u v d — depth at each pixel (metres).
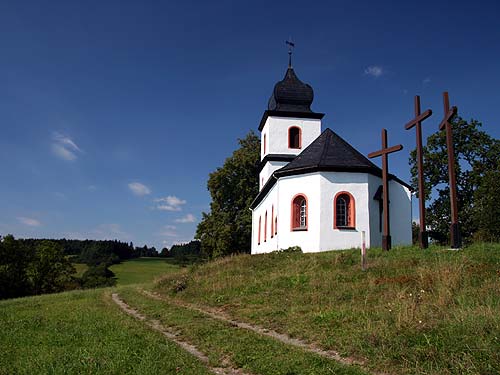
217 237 41.75
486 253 13.98
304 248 23.83
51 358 7.87
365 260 14.79
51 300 20.02
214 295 15.14
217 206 43.31
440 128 16.11
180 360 7.62
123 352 8.05
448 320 8.16
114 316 12.75
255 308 12.55
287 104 35.09
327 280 14.06
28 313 14.95
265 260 19.92
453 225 15.36
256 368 7.15
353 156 24.67
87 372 7.04
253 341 8.77
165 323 11.52
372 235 23.72
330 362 7.20
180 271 22.59
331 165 23.89
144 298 17.55
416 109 16.89
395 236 24.98
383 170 18.34
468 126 34.59
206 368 7.27
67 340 9.51
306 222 24.12
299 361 7.28
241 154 44.22
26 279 44.81
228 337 9.27
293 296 13.13
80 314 13.41
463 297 9.70
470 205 33.66
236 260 20.97
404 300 10.08
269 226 29.20
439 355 6.81
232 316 11.99
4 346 9.34
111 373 6.95
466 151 34.62
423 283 11.59
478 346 6.75
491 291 10.06
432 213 35.53
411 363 6.75
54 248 46.38
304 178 24.55
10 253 43.59
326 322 9.80
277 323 10.45
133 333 9.95
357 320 9.53
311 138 34.56
